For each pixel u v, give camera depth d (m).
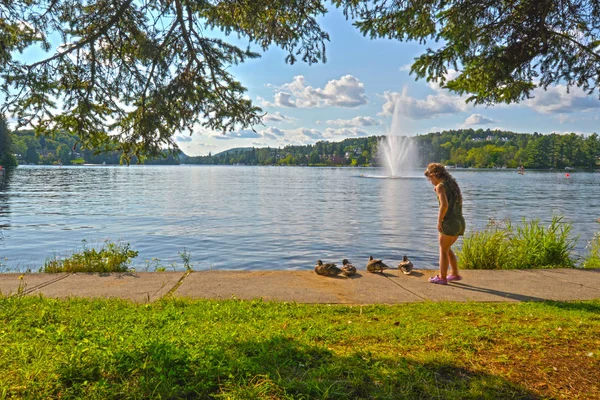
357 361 3.49
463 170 152.00
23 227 18.88
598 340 4.14
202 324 4.47
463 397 3.04
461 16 4.97
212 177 87.38
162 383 3.00
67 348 3.61
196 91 5.61
